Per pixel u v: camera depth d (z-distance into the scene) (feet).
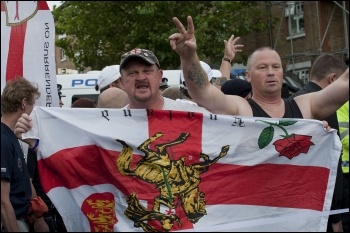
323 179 18.08
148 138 17.40
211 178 17.48
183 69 17.60
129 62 17.47
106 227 16.94
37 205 18.45
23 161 17.58
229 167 17.66
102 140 17.22
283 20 106.11
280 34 106.52
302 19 104.22
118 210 16.96
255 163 17.75
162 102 18.07
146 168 17.13
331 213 18.02
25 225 17.75
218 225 16.89
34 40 19.13
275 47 106.63
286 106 18.42
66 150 17.19
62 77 41.27
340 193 20.47
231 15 89.10
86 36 92.68
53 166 17.11
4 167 16.56
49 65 19.36
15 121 17.40
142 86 17.52
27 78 19.22
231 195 17.48
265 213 17.71
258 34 107.76
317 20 101.55
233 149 17.71
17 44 19.03
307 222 17.72
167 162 17.26
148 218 16.80
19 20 18.84
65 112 17.40
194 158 17.43
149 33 85.25
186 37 17.06
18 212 17.25
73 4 91.04
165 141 17.43
